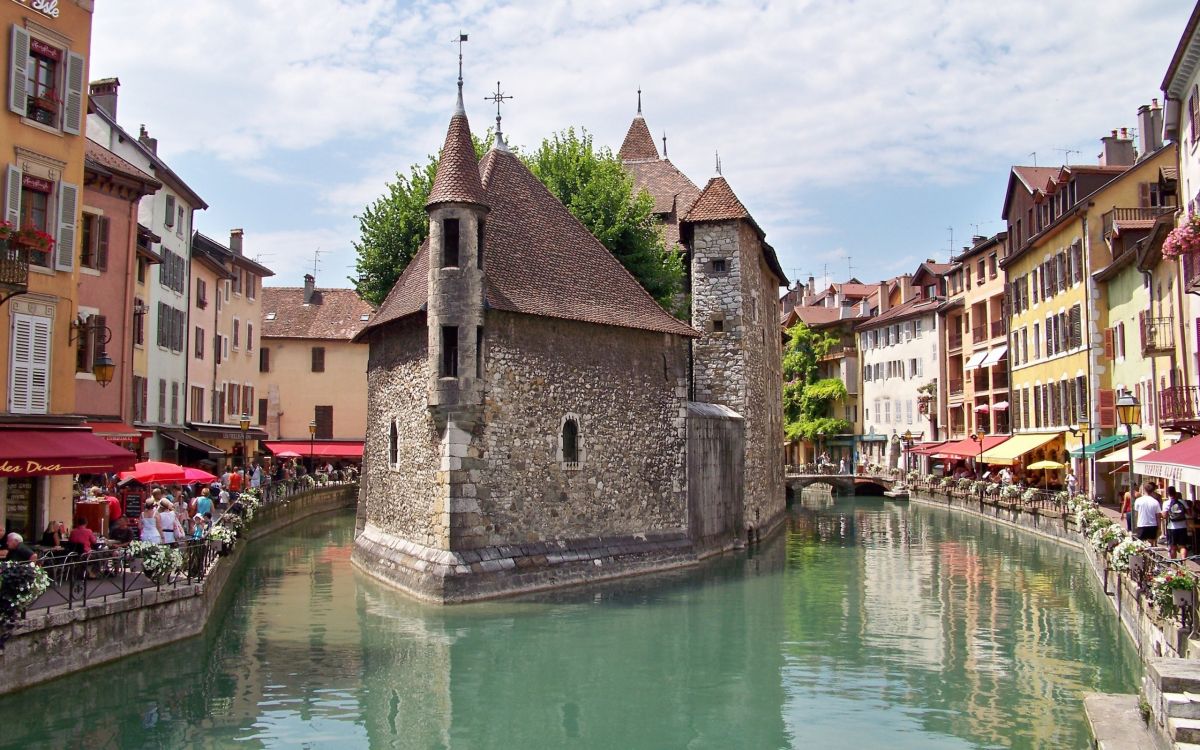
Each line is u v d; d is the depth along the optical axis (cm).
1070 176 4062
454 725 1392
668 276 3497
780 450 4650
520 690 1562
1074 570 2839
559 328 2456
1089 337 3828
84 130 2045
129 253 3003
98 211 2867
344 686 1566
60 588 1590
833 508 5484
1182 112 2761
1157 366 3123
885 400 7288
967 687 1577
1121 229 3597
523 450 2341
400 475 2511
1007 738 1320
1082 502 3045
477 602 2181
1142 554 1781
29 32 1914
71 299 1998
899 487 6225
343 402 6303
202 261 4400
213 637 1873
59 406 1966
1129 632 1884
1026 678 1628
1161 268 3031
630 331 2677
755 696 1532
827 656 1784
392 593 2338
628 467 2645
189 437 4006
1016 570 2844
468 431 2220
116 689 1524
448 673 1650
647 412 2720
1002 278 5428
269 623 2008
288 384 6291
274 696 1507
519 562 2292
